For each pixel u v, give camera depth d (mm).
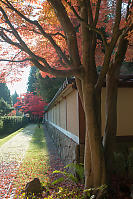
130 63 9516
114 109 3395
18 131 20375
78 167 4062
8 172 5750
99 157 3117
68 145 5770
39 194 3881
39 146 10406
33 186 4016
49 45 5410
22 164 6629
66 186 4133
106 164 3248
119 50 3396
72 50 3350
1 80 5875
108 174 3256
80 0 3148
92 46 3320
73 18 4887
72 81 4258
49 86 18656
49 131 16375
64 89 5238
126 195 3248
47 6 3980
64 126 7199
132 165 4020
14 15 4340
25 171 5758
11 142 12336
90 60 3248
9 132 18469
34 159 7312
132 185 3580
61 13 3225
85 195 3199
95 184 3156
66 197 3346
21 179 5039
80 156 4371
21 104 28781
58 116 9695
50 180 4832
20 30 4852
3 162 7023
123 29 3039
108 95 3418
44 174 5395
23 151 9133
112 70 3422
